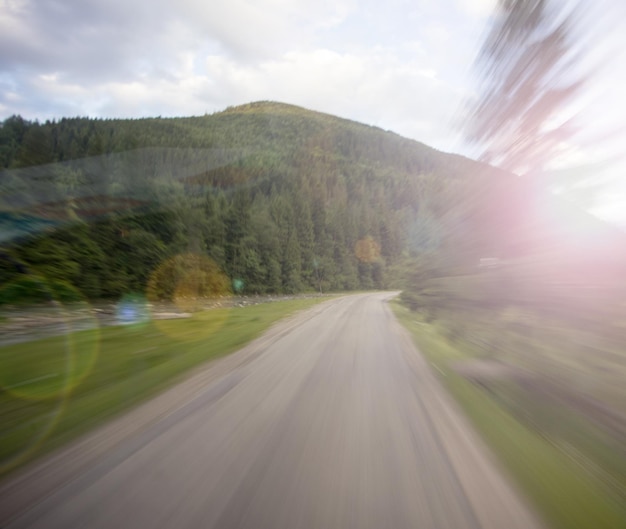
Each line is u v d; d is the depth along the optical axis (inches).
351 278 3376.0
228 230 2365.9
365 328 576.1
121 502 103.6
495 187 315.3
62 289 1296.8
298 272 2760.8
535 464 132.3
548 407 195.9
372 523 96.4
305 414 182.1
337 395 216.7
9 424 169.0
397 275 1175.0
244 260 2352.4
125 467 124.5
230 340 442.3
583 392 187.3
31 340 522.6
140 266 1647.4
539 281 245.3
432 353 369.1
